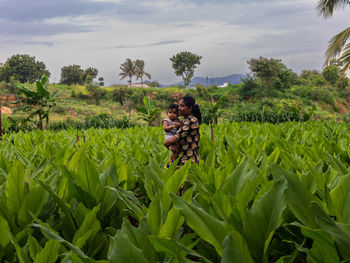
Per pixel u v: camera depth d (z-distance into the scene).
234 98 81.25
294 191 1.62
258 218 1.56
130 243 1.39
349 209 1.75
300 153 3.99
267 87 83.44
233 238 1.28
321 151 3.48
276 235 1.94
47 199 2.07
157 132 7.63
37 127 18.80
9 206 2.02
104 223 2.25
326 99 78.38
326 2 15.64
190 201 2.03
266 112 21.02
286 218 1.84
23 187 2.07
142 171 2.96
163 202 1.94
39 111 18.09
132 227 1.65
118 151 4.31
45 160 3.17
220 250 1.42
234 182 2.37
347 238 1.32
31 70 114.62
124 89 77.81
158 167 2.83
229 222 1.68
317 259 1.46
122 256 1.34
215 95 86.69
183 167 2.21
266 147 4.46
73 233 2.02
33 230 1.83
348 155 3.76
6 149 4.33
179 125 4.72
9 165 2.97
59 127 19.33
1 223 1.66
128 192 2.38
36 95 17.81
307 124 9.24
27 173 2.39
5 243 1.71
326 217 1.39
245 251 1.32
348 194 1.80
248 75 86.31
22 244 1.79
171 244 1.38
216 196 1.96
